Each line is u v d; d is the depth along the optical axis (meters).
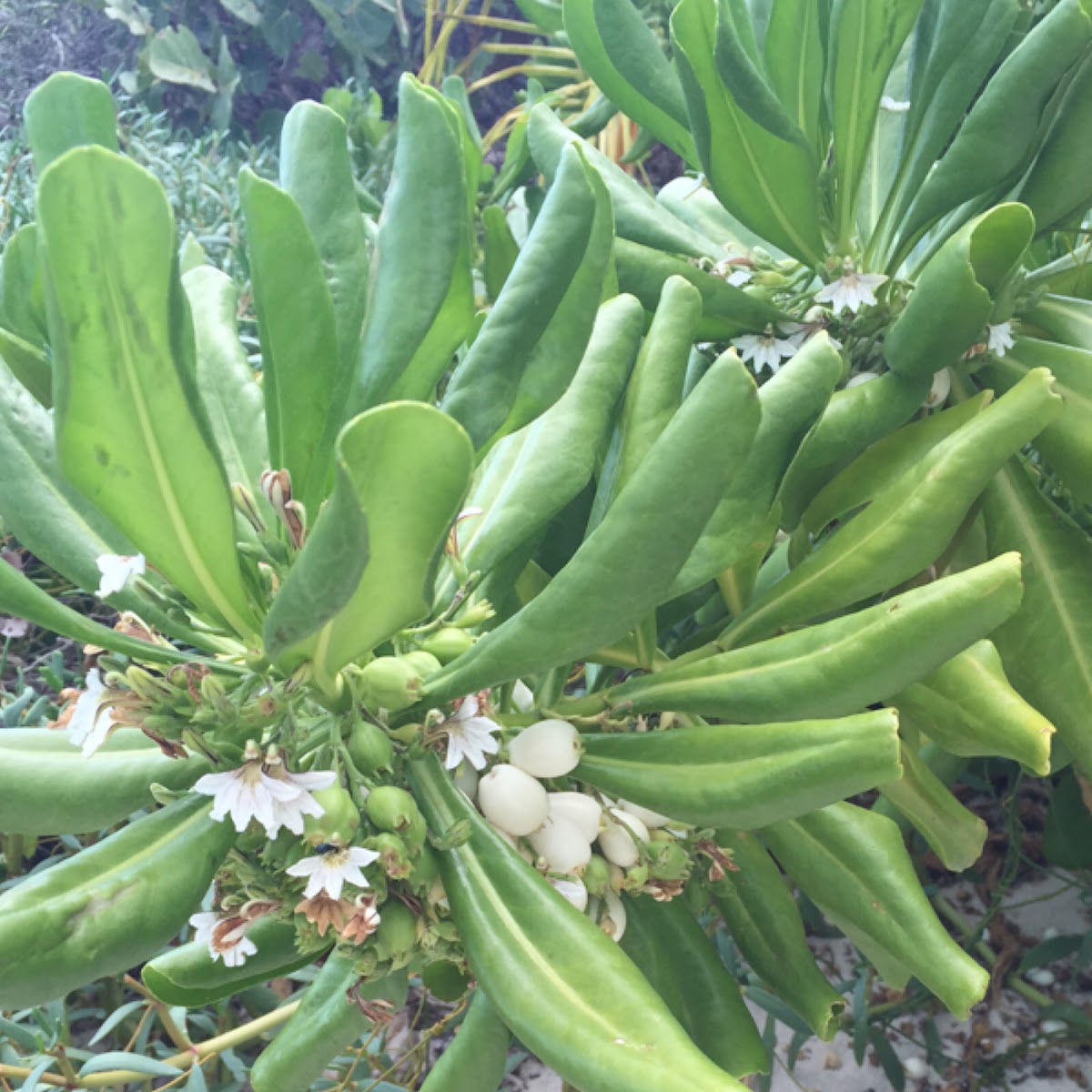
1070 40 0.34
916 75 0.39
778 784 0.27
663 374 0.31
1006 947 0.62
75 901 0.24
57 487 0.28
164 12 0.96
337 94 0.77
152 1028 0.56
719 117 0.37
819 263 0.40
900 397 0.36
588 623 0.25
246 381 0.33
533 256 0.26
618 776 0.29
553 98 0.66
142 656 0.26
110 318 0.21
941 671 0.31
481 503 0.32
